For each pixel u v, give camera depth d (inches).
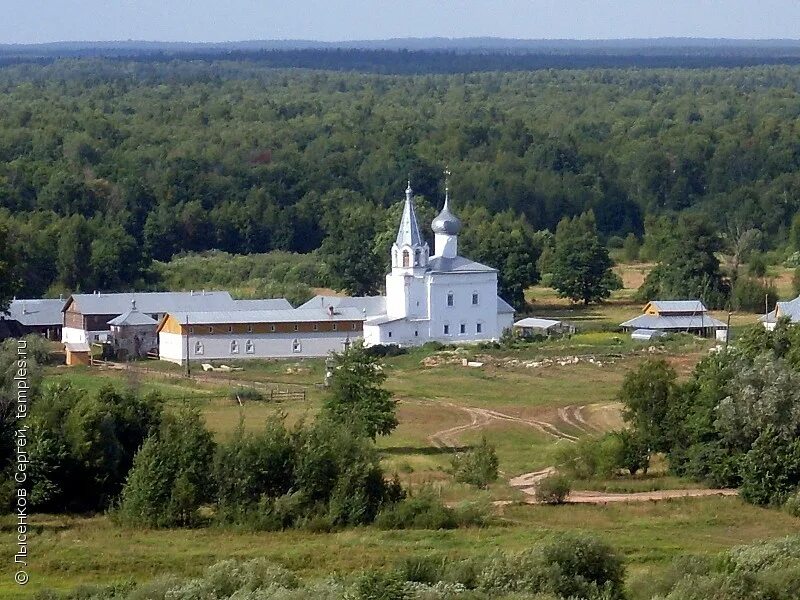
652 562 6053.2
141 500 6520.7
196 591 5118.1
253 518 6496.1
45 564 5787.4
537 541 6018.7
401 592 4963.1
